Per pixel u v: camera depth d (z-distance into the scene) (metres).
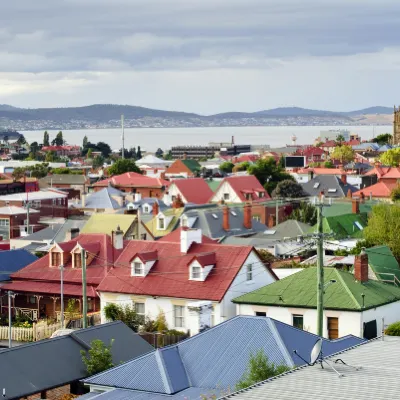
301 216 192.25
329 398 40.81
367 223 151.50
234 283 99.69
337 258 123.50
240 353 60.97
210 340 62.69
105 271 114.75
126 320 99.62
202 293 98.75
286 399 41.00
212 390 57.94
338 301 90.00
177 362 61.16
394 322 91.81
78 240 119.94
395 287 97.81
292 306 91.50
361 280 95.12
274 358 60.12
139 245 109.44
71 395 64.38
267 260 123.19
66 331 80.31
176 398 56.94
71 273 116.00
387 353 50.50
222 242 150.38
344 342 65.25
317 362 47.88
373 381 43.59
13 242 165.38
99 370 66.50
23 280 118.31
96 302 111.81
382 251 110.50
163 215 166.00
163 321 98.75
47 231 167.25
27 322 107.50
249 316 64.06
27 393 62.69
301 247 126.81
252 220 174.12
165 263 105.06
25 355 66.25
